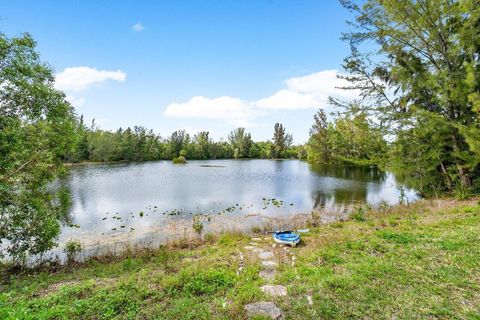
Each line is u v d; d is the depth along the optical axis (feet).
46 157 23.58
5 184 20.71
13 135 21.08
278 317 11.25
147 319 11.40
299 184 76.43
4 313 11.60
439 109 41.14
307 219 35.24
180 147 243.40
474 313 10.85
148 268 18.47
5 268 21.17
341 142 137.39
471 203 35.19
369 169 125.29
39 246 22.75
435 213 30.78
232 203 50.90
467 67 30.55
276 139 275.59
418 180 49.96
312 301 12.42
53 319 11.39
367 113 44.78
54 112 24.49
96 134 183.01
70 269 20.94
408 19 36.29
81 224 36.86
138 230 33.96
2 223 21.74
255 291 13.48
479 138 30.12
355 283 13.82
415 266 15.62
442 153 40.91
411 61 40.47
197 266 17.78
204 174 107.65
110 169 128.77
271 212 43.19
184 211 44.70
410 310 11.35
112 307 12.22
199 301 12.87
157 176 99.50
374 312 11.37
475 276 14.05
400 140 44.39
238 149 274.77
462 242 19.03
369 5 37.58
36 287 15.90
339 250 19.76
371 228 26.48
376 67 43.75
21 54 22.44
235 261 18.99
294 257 19.01
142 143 216.13
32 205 22.66
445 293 12.59
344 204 48.52
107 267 19.63
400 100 43.42
